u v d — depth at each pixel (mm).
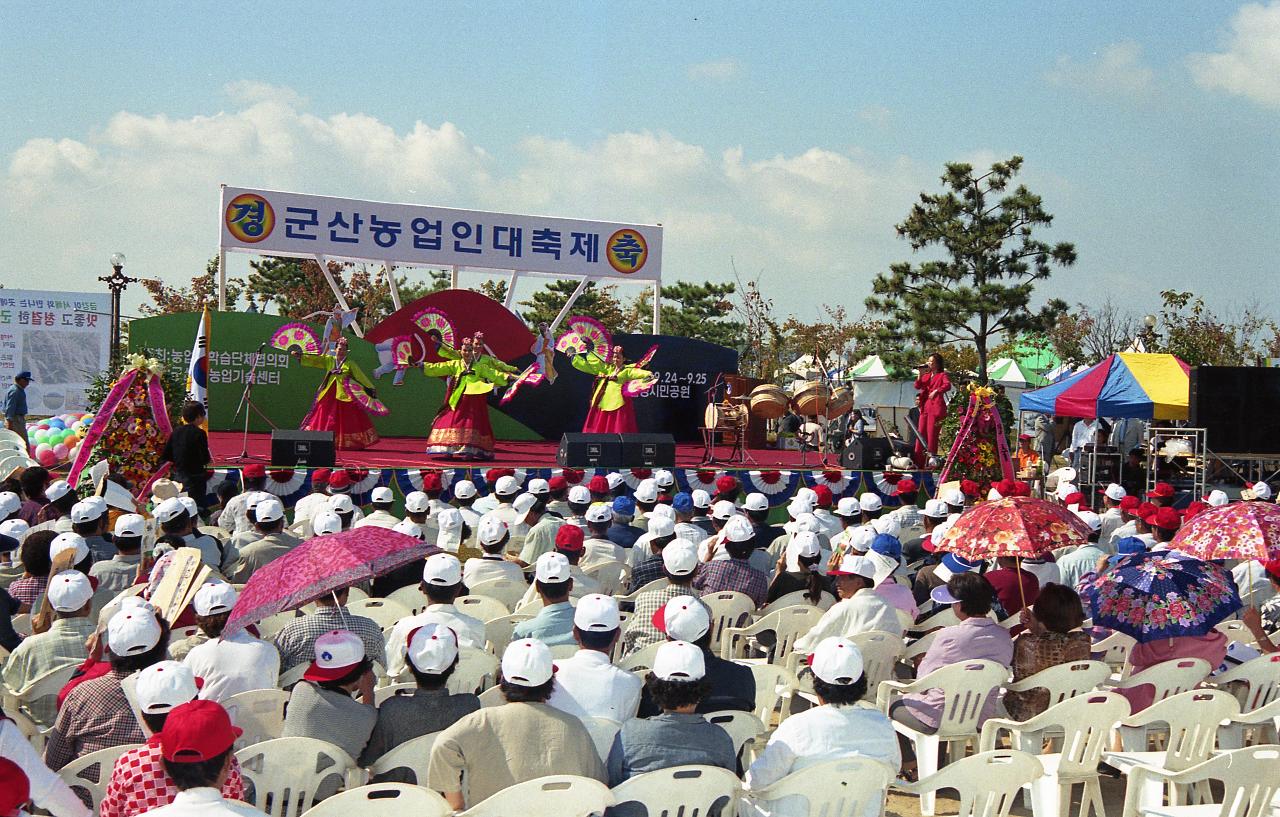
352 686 4289
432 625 4266
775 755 4051
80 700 4207
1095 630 7012
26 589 6285
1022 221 31938
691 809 3805
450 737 3746
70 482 11922
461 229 20656
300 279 40188
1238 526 5715
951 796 5816
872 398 33031
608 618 4438
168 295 39938
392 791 3562
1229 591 5742
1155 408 18719
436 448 16312
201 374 17016
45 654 5094
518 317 21562
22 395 22672
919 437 18078
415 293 41594
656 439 15586
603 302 44719
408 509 8734
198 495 12062
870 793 4012
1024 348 38375
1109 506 11117
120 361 17516
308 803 4039
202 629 5027
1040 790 4980
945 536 6184
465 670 5340
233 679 4801
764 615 7027
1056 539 5938
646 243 21812
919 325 31484
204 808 2920
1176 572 5711
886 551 6898
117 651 4184
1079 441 21141
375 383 20453
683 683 3883
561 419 21984
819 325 40344
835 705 4121
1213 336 37531
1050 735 5285
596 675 4398
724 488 10664
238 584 7480
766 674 5523
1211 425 17750
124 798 3258
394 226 20219
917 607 7789
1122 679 5949
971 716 5512
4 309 26734
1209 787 5102
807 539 7215
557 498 10945
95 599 6594
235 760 3822
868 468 17047
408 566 7645
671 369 22078
